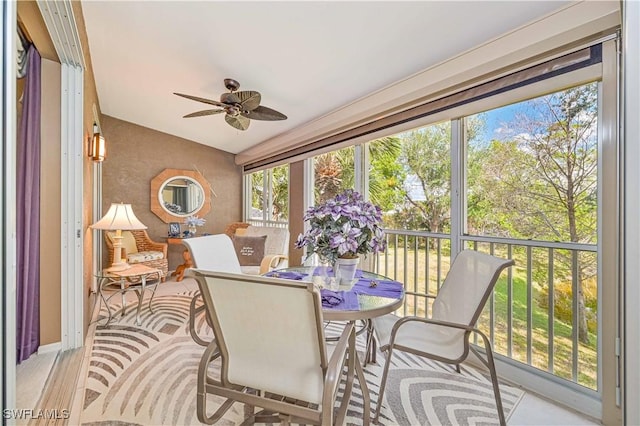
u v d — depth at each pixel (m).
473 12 1.85
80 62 2.28
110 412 1.66
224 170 6.11
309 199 4.25
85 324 2.58
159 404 1.74
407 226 3.03
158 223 5.46
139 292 3.45
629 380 0.77
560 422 1.66
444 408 1.76
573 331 1.88
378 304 1.58
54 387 1.86
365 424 1.54
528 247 2.11
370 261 3.27
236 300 1.16
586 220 1.84
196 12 2.19
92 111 3.32
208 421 1.27
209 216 5.94
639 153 0.76
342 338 1.25
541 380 1.93
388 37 2.17
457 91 2.34
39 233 2.21
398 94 2.74
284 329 1.14
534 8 1.78
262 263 3.48
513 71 2.00
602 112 1.66
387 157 3.22
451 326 1.54
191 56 2.82
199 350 2.41
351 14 2.00
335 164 3.96
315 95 3.21
